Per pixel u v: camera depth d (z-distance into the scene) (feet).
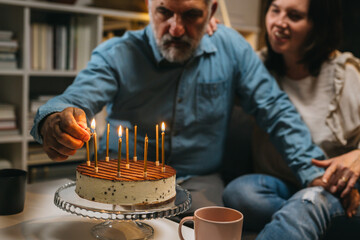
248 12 10.46
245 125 5.69
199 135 5.05
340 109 4.94
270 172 5.35
